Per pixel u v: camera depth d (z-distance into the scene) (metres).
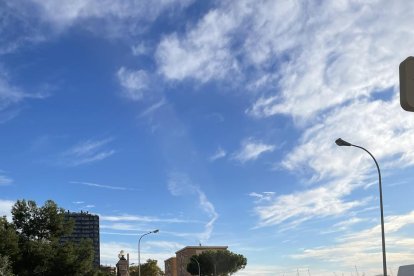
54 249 48.88
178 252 132.12
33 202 49.38
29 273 46.25
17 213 48.84
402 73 2.56
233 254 94.25
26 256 46.66
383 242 22.77
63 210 50.59
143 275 105.81
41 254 46.97
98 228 88.81
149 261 107.44
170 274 138.75
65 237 56.28
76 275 48.41
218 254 92.56
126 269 47.81
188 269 96.50
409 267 10.43
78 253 50.28
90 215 88.56
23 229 49.00
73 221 51.88
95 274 52.22
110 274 80.06
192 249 124.88
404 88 2.54
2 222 46.81
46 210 49.53
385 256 22.53
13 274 40.88
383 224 23.09
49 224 49.41
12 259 44.88
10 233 45.41
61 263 47.59
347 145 23.47
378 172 23.67
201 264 92.69
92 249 51.69
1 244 44.25
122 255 48.19
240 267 95.31
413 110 2.53
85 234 86.81
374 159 23.88
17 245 45.75
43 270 47.31
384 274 22.33
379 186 23.55
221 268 92.12
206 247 125.50
